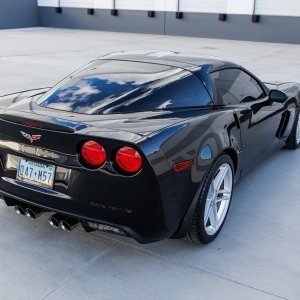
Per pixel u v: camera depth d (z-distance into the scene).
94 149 2.38
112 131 2.42
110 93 2.91
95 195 2.46
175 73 3.11
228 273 2.68
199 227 2.79
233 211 3.48
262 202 3.67
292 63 12.11
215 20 19.70
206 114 2.92
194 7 20.12
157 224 2.52
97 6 22.89
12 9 23.70
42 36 19.22
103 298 2.42
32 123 2.53
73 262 2.74
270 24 18.44
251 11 18.69
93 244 2.95
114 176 2.38
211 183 2.83
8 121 2.64
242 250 2.93
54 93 3.06
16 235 3.02
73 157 2.46
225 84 3.39
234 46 16.56
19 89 7.90
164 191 2.45
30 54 12.90
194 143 2.62
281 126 4.34
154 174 2.37
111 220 2.49
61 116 2.66
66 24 24.34
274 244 3.02
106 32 22.22
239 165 3.34
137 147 2.31
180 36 20.70
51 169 2.59
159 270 2.69
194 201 2.69
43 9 24.97
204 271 2.69
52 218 2.68
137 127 2.50
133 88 2.93
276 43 18.33
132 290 2.50
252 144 3.58
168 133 2.49
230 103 3.35
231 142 3.03
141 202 2.42
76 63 11.37
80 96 2.93
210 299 2.44
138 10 21.67
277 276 2.66
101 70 3.25
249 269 2.72
